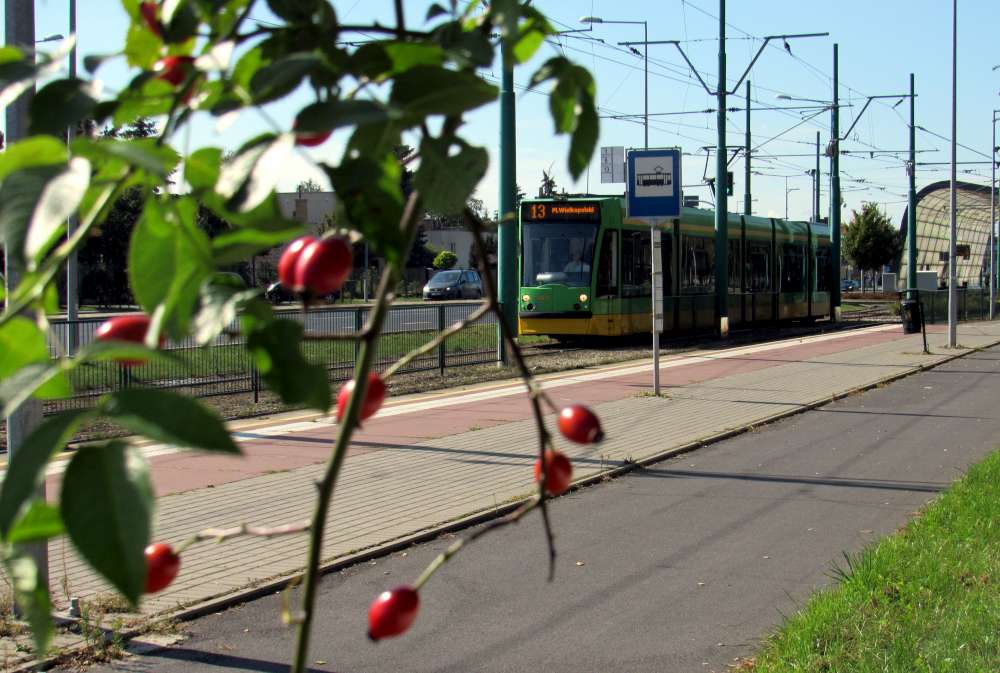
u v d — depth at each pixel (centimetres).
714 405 1567
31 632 100
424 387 1819
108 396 89
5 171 95
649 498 958
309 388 111
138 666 543
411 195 119
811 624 551
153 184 109
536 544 794
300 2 121
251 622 613
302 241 114
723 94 3278
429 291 5566
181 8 116
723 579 696
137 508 85
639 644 576
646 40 3053
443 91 114
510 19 119
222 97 114
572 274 2684
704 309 3362
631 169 1596
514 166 2158
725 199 3284
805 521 860
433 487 973
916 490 977
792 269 4059
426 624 614
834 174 4478
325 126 102
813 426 1400
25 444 86
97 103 106
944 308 4222
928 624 541
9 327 106
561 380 1922
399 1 127
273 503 884
